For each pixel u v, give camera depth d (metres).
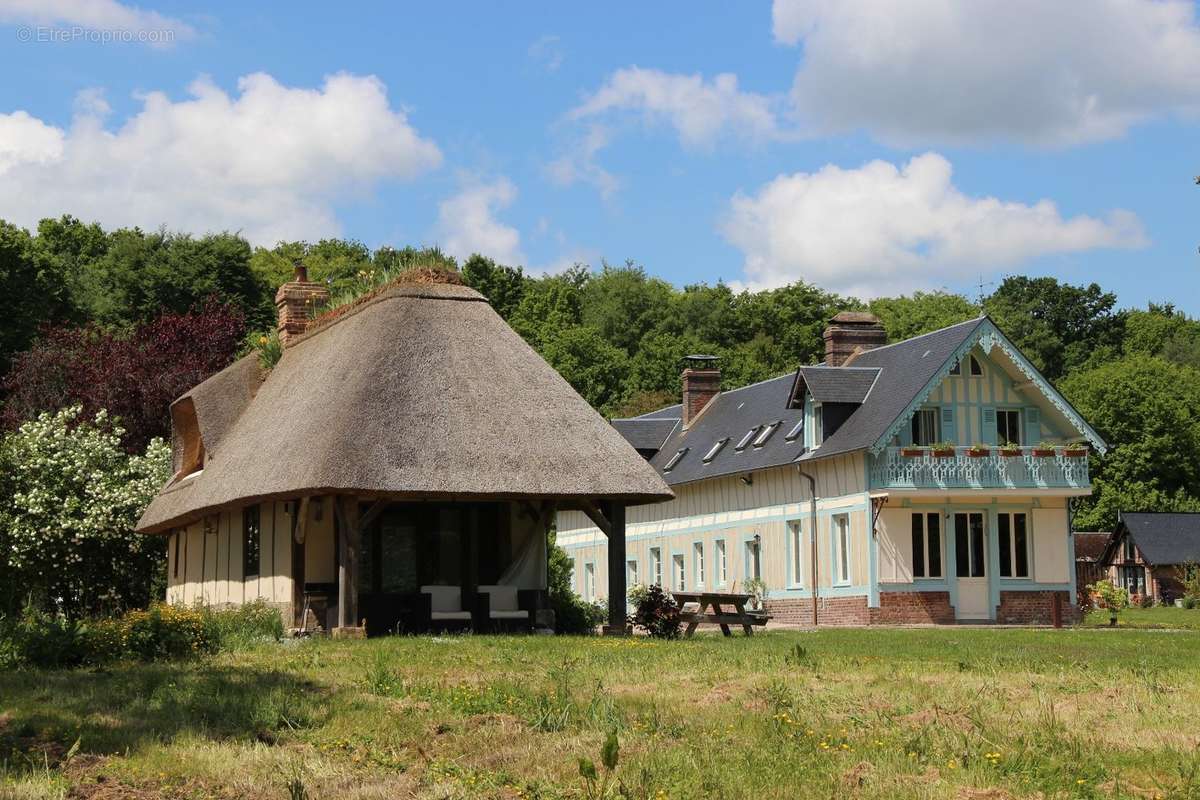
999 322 75.19
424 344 21.09
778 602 36.06
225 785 8.16
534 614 21.97
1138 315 79.81
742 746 8.99
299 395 22.28
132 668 14.45
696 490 41.53
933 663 14.54
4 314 46.97
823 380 33.81
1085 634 22.94
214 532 25.72
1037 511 32.19
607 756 6.64
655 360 68.44
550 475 19.73
